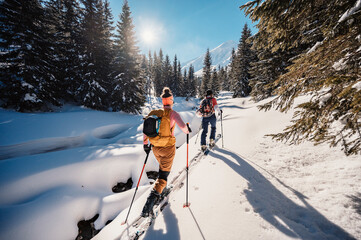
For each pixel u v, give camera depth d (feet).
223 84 217.77
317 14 8.44
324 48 6.74
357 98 4.49
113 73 55.31
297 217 5.70
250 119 21.77
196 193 8.25
